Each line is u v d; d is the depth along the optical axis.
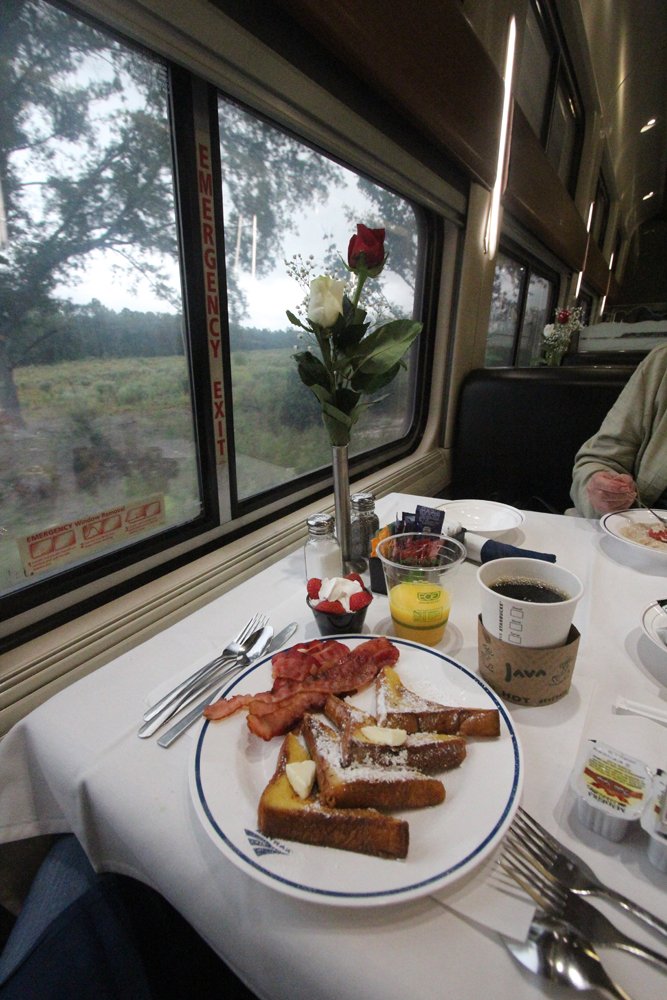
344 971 0.31
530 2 2.41
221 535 1.14
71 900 0.60
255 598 0.79
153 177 0.86
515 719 0.51
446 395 2.14
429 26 1.27
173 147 0.88
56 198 0.73
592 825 0.38
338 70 1.12
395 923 0.33
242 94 0.91
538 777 0.44
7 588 0.76
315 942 0.32
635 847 0.37
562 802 0.41
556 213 2.93
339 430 0.76
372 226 1.51
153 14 0.73
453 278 1.95
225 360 1.06
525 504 1.71
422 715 0.45
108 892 0.57
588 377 1.90
